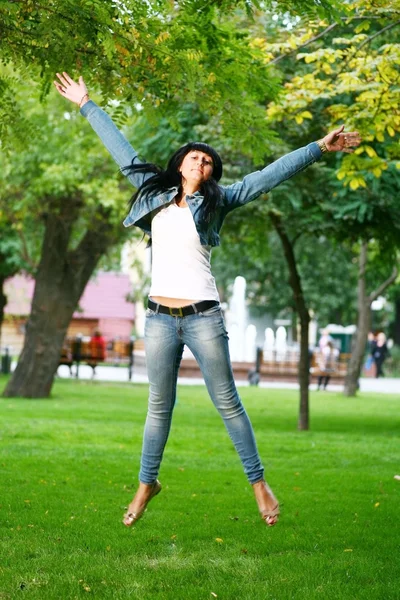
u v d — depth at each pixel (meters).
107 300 65.50
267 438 15.49
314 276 51.66
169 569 6.22
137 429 16.08
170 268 5.45
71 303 24.36
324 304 52.53
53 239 24.31
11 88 9.11
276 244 44.38
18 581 5.79
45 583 5.76
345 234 17.20
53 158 21.73
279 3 7.96
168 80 7.84
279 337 44.75
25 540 6.94
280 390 33.00
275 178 5.57
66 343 35.75
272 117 11.33
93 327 65.44
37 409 19.83
